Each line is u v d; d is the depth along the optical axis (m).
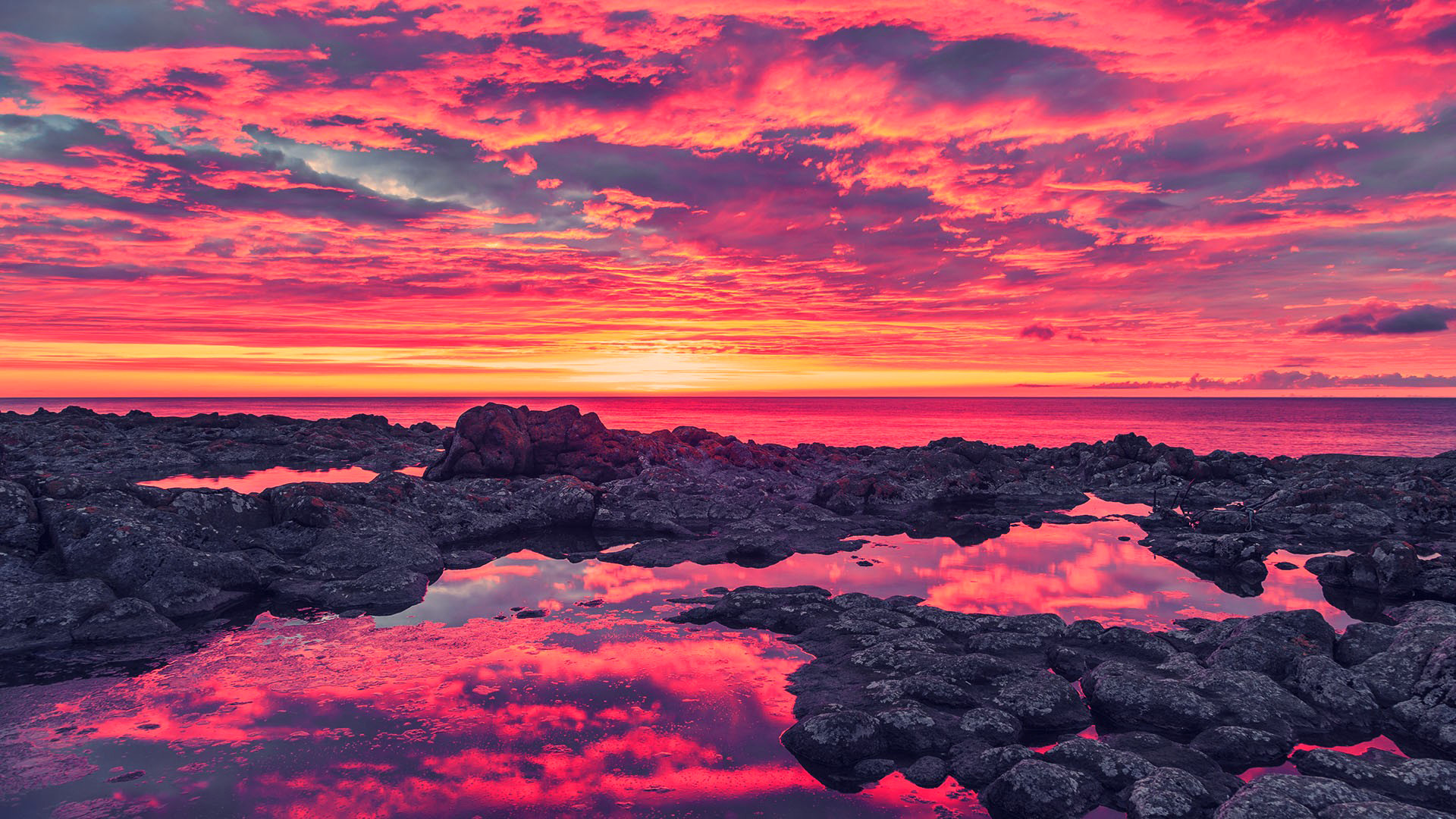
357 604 17.78
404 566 20.20
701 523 29.58
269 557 20.11
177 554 17.80
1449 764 9.66
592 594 19.16
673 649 14.91
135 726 11.17
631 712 11.91
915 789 9.80
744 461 39.91
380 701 12.19
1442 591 18.91
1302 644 14.13
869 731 10.65
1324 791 8.90
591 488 31.05
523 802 9.25
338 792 9.39
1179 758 10.22
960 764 10.27
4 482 18.73
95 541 17.47
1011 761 10.00
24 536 17.89
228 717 11.53
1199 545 23.92
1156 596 19.27
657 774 10.01
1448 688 11.76
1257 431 101.81
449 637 15.45
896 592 19.59
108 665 13.67
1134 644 14.79
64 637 14.80
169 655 14.24
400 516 24.78
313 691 12.59
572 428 37.34
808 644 15.24
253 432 57.97
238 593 18.08
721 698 12.47
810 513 30.91
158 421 64.25
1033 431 100.00
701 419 139.12
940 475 39.75
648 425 115.25
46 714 11.56
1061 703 12.06
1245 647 13.80
